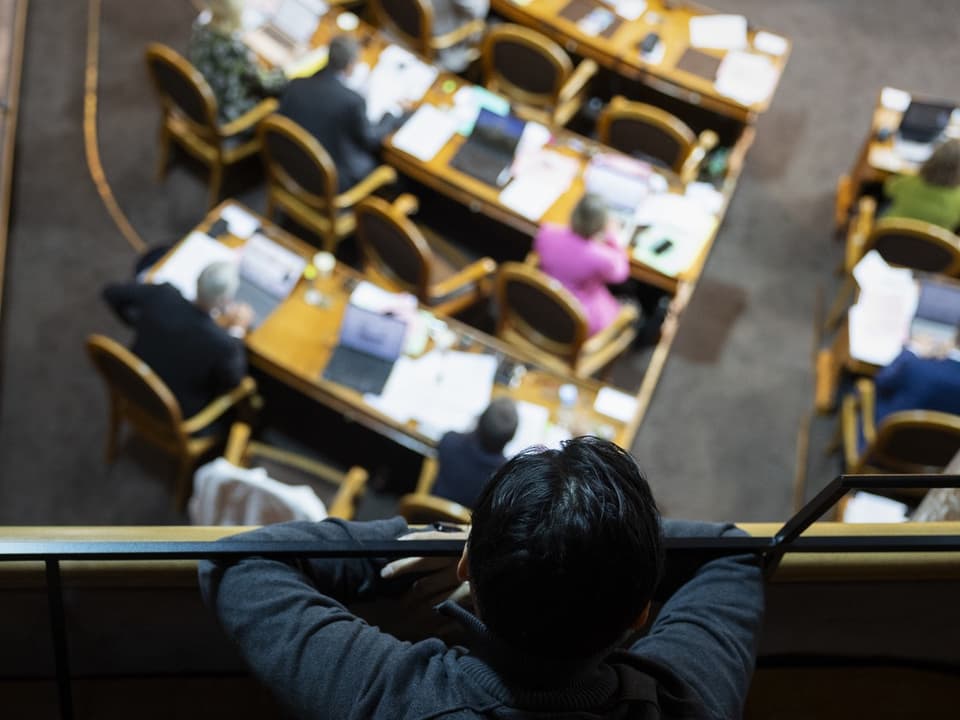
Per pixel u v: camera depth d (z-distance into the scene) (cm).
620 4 632
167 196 592
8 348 525
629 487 107
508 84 616
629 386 545
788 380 556
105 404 512
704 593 138
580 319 470
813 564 155
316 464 475
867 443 471
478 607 107
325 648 124
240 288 476
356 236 573
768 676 189
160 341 442
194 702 181
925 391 453
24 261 557
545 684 108
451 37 634
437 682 113
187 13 672
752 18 730
